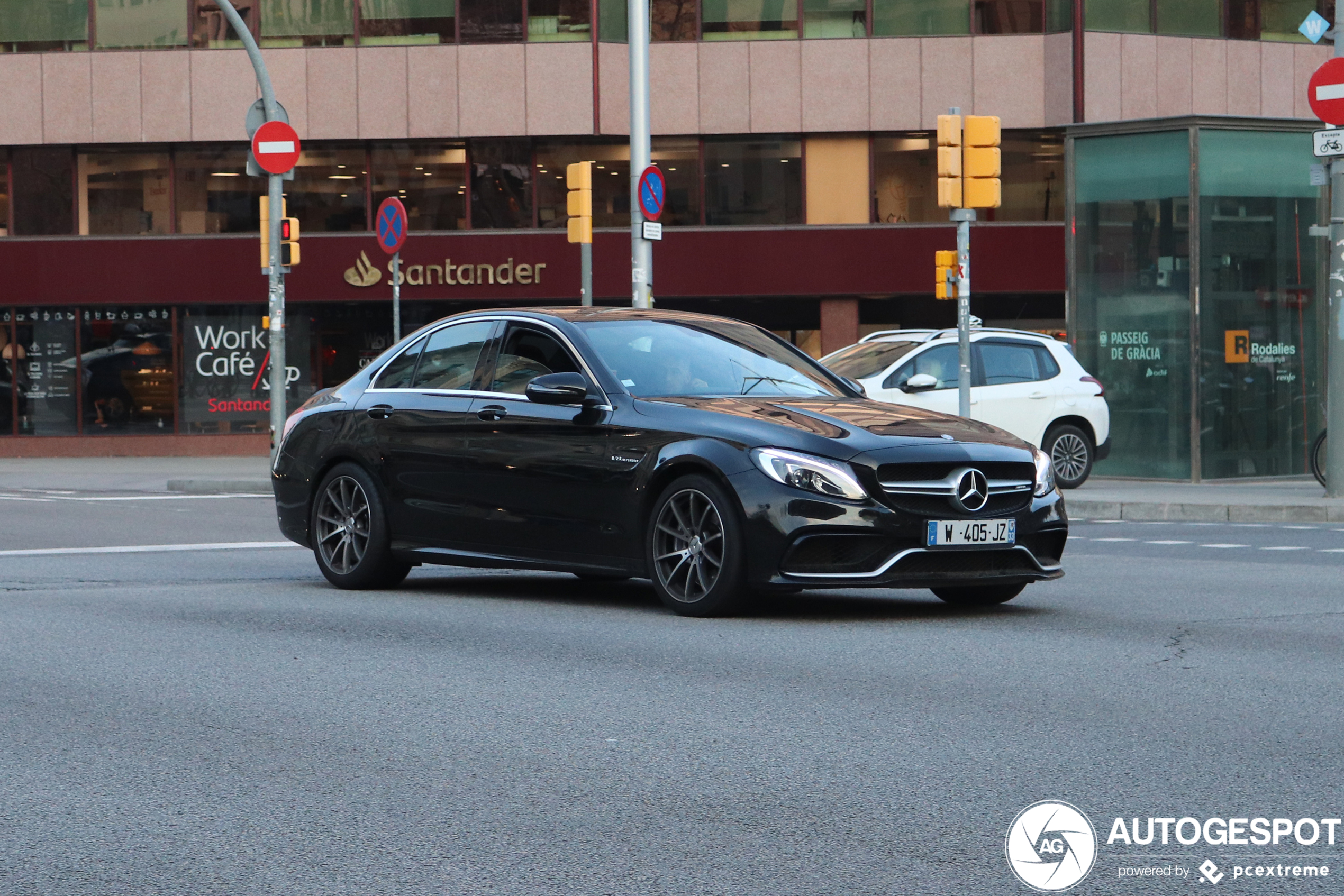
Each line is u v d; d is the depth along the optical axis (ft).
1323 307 83.87
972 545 31.91
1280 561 46.34
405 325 118.01
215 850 16.79
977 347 73.26
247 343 118.01
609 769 20.08
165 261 117.50
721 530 32.27
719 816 17.93
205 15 117.29
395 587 39.65
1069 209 84.23
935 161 115.96
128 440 118.42
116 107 117.50
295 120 116.37
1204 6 115.85
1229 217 81.30
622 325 36.99
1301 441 83.66
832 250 114.73
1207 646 29.19
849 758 20.53
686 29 115.75
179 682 26.08
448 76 115.44
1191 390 80.69
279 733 22.24
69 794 19.10
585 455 34.58
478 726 22.58
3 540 54.19
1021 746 21.09
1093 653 28.45
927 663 27.45
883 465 31.45
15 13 117.91
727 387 35.78
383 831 17.42
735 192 116.47
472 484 36.60
